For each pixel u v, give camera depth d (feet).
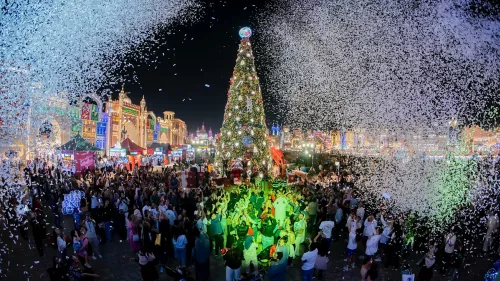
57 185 54.34
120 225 38.34
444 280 29.01
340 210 38.99
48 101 100.01
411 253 35.29
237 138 68.74
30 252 34.01
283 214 36.60
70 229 41.39
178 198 45.60
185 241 29.43
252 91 68.85
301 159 118.42
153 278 24.56
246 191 51.08
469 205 49.01
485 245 35.06
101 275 28.66
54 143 107.86
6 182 55.47
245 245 27.04
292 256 30.86
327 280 28.50
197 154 152.66
